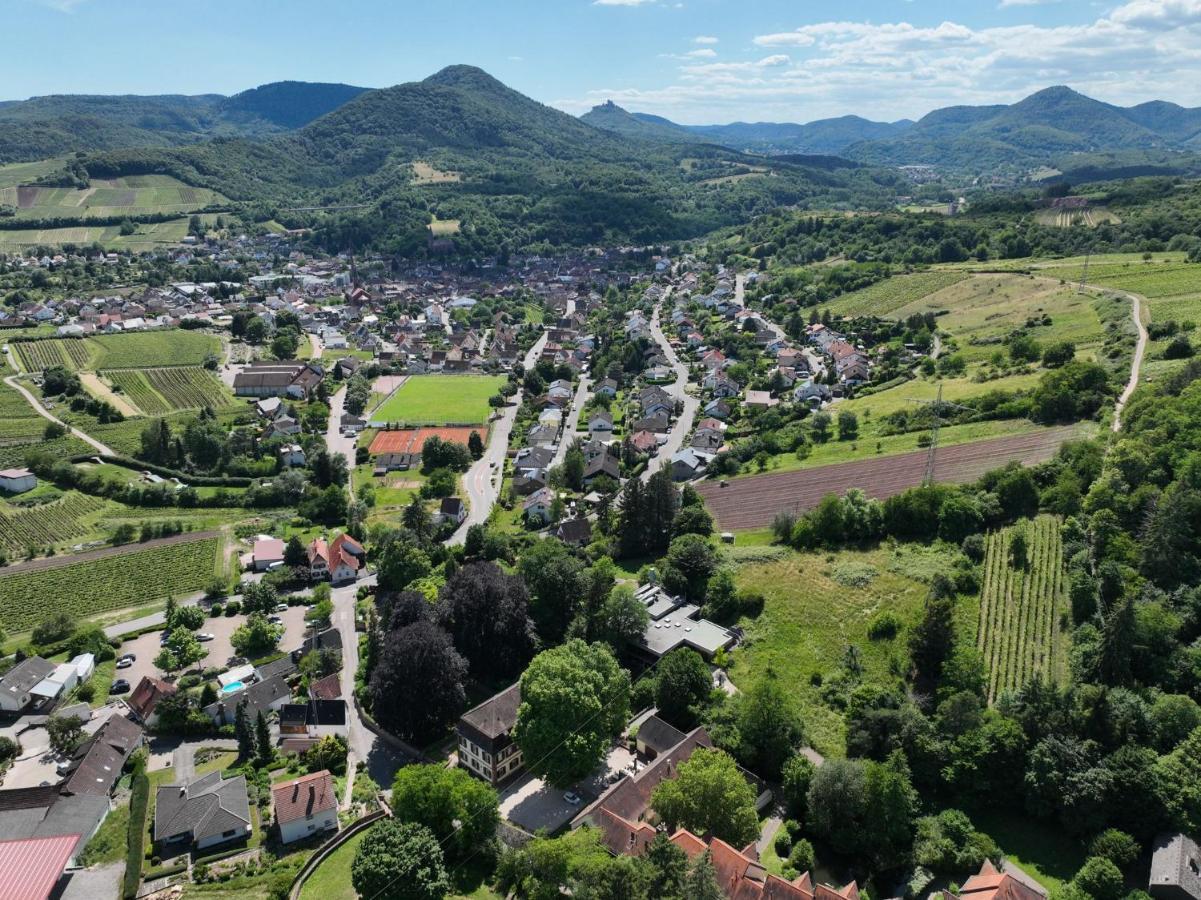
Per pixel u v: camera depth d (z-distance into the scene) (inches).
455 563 6304.1
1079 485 5447.8
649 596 5575.8
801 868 3486.7
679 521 6402.6
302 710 4731.8
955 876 3440.0
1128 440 5541.3
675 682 4468.5
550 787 4116.6
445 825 3683.6
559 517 7283.5
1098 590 4505.4
